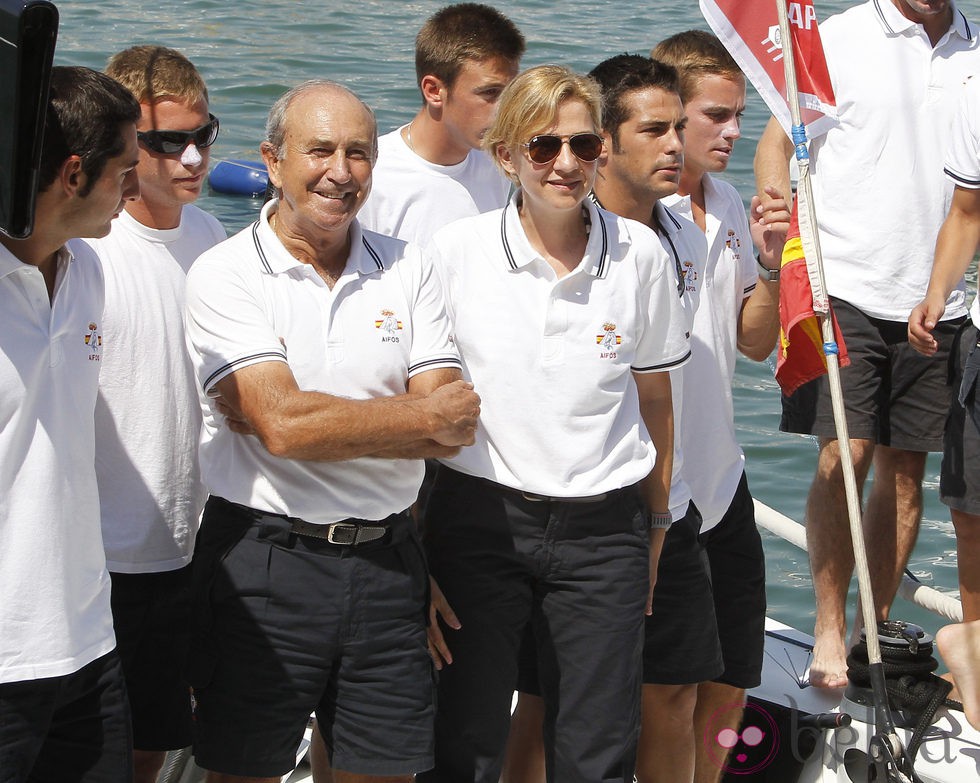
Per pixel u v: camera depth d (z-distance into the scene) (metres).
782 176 6.54
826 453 6.67
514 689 4.88
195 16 18.17
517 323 4.62
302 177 4.29
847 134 6.50
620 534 4.73
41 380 3.83
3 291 3.75
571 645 4.74
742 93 5.49
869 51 6.44
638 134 4.99
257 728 4.39
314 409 4.17
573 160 4.46
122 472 4.74
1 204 3.42
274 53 16.75
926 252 6.47
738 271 5.63
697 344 5.44
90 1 18.41
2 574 3.78
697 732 5.88
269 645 4.35
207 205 13.29
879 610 6.73
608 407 4.68
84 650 3.97
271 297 4.38
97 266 4.16
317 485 4.30
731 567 5.75
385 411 4.21
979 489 5.84
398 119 14.16
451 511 4.75
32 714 3.86
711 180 5.64
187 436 4.84
